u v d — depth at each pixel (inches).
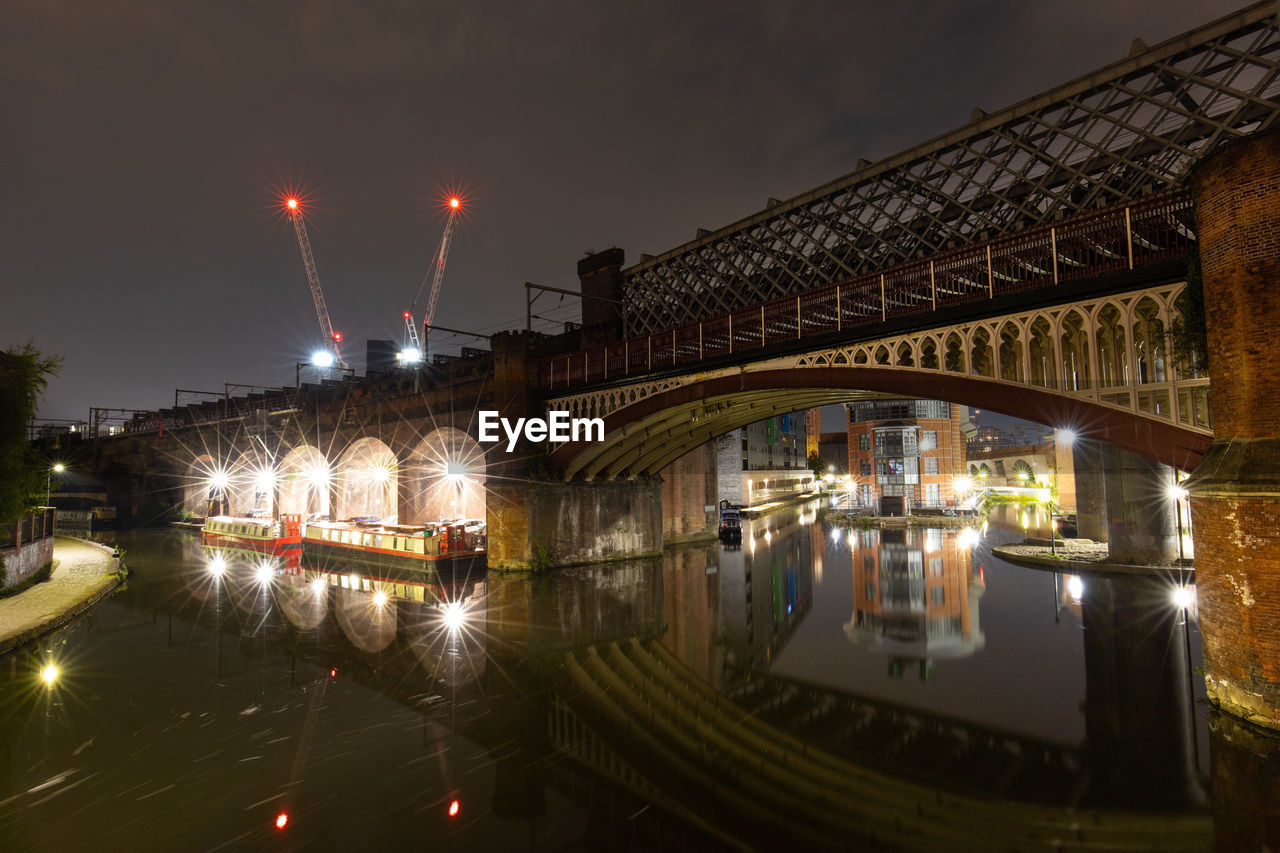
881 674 658.2
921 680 633.6
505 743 503.5
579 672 681.0
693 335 1042.1
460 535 1317.7
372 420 1756.9
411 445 1604.3
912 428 2514.8
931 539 1786.4
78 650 760.3
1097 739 479.5
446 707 580.7
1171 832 360.2
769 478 3289.9
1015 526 2014.0
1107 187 773.3
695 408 1154.7
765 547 1736.0
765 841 362.3
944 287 718.5
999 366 658.2
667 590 1135.6
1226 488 433.7
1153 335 554.3
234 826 385.7
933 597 1018.1
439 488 1736.0
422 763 469.1
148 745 502.6
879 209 1033.5
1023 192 869.8
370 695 611.8
